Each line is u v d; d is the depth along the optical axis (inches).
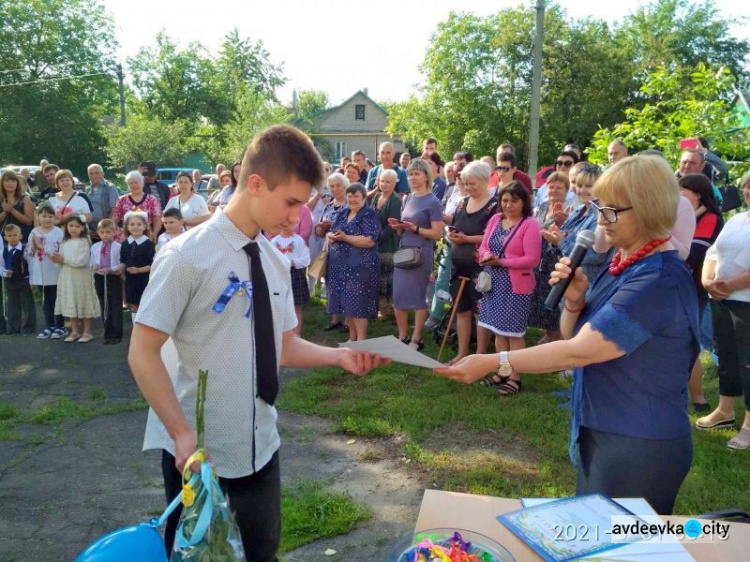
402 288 244.5
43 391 219.8
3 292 303.4
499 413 184.7
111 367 247.3
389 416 185.0
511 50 1228.5
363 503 138.9
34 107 1609.3
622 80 1196.5
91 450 170.4
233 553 62.2
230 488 80.7
